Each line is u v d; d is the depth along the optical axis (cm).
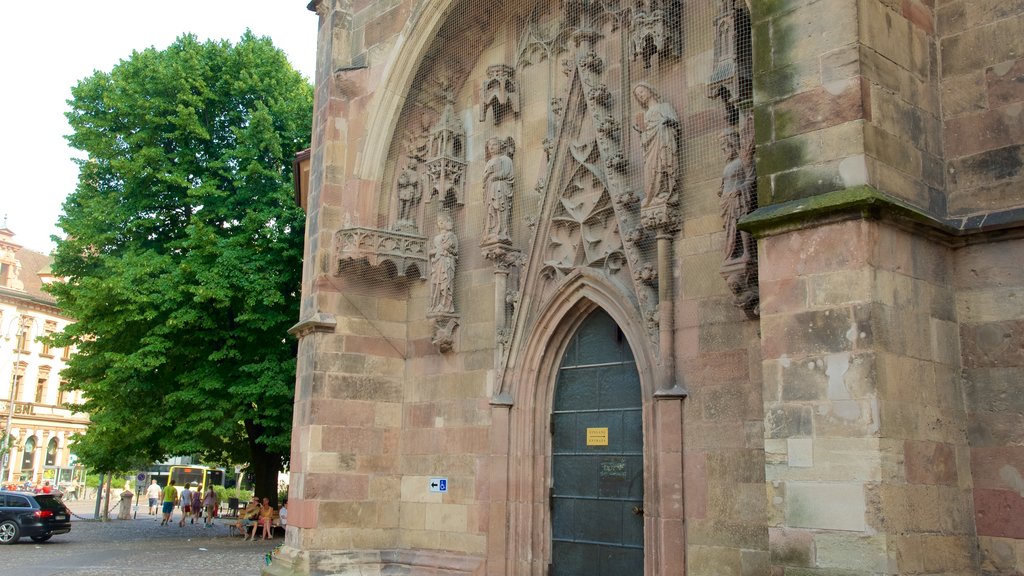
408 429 1507
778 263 801
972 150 853
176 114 2766
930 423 766
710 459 1041
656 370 1116
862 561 700
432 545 1416
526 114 1435
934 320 802
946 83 880
